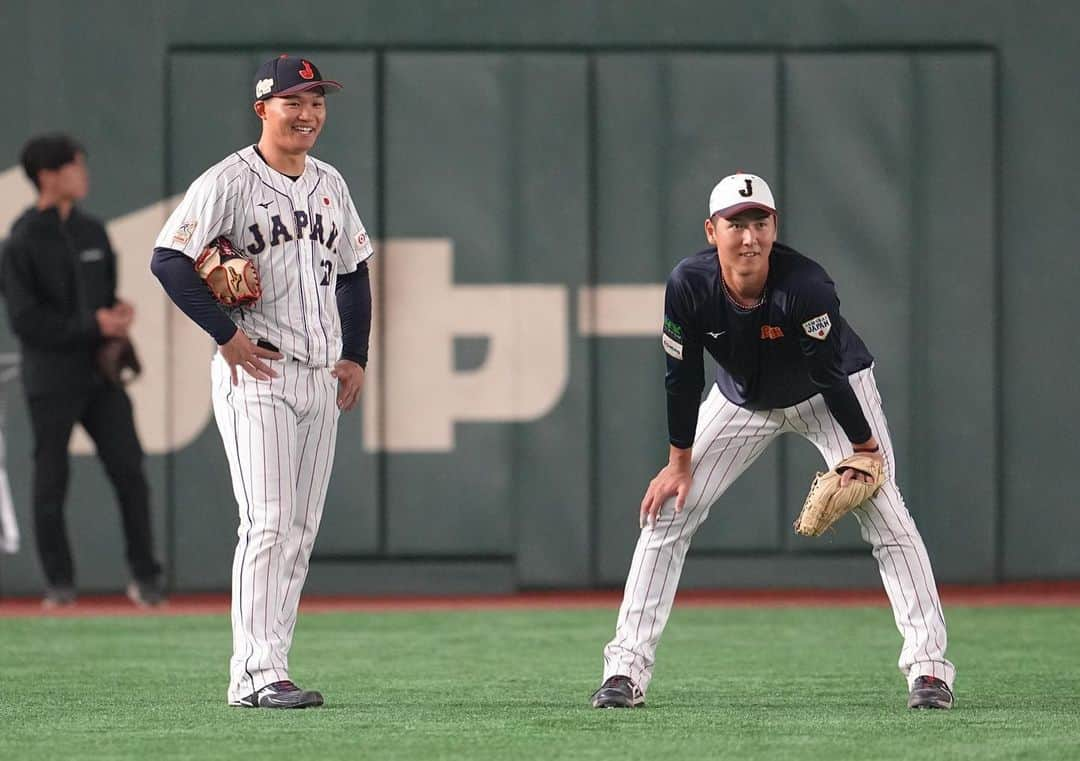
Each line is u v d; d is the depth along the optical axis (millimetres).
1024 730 17016
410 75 35094
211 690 20984
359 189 35031
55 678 22328
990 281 35094
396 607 33062
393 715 18219
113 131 35000
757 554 35031
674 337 17375
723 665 23797
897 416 35031
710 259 17281
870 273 35094
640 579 18578
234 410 18359
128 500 31469
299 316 18453
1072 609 31453
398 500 35062
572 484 35094
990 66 35094
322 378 18750
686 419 17859
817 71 35094
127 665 23812
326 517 35000
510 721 17750
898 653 25281
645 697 19922
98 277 31000
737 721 17719
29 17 34938
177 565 34938
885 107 35062
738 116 35094
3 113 34906
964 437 35094
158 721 18031
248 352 18016
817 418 18250
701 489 18328
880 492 18266
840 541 34906
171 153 35062
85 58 35000
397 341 35062
